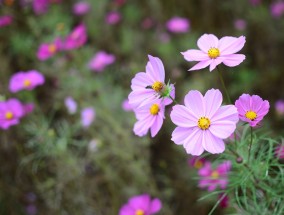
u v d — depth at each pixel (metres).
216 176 0.79
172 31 1.44
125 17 1.54
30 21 1.29
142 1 1.57
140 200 0.93
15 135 1.05
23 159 1.00
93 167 1.07
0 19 1.29
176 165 1.13
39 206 1.09
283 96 1.32
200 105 0.54
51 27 1.38
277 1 1.48
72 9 1.59
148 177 1.08
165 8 1.52
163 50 1.40
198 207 1.06
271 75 1.35
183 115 0.55
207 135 0.53
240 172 0.64
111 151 1.08
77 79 1.21
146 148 1.11
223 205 0.75
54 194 1.04
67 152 1.02
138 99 0.59
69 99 1.12
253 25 1.44
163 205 1.05
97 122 1.16
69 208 1.05
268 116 1.25
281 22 1.42
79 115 1.20
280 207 0.66
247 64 1.39
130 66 1.31
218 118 0.53
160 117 0.58
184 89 1.27
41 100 1.23
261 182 0.64
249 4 1.45
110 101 1.20
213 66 0.55
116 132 1.12
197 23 1.50
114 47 1.47
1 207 1.07
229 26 1.47
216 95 0.54
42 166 1.04
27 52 1.29
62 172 1.03
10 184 1.07
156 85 0.57
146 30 1.53
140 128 0.61
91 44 1.50
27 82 1.01
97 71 1.32
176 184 1.09
